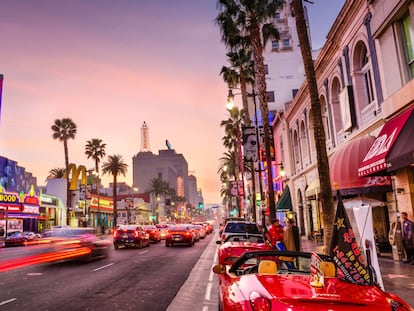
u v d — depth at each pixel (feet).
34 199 160.25
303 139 94.32
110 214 282.97
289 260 18.22
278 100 178.19
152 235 102.73
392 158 35.53
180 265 48.83
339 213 15.29
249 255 18.37
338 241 14.85
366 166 41.93
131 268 45.50
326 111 75.61
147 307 24.59
